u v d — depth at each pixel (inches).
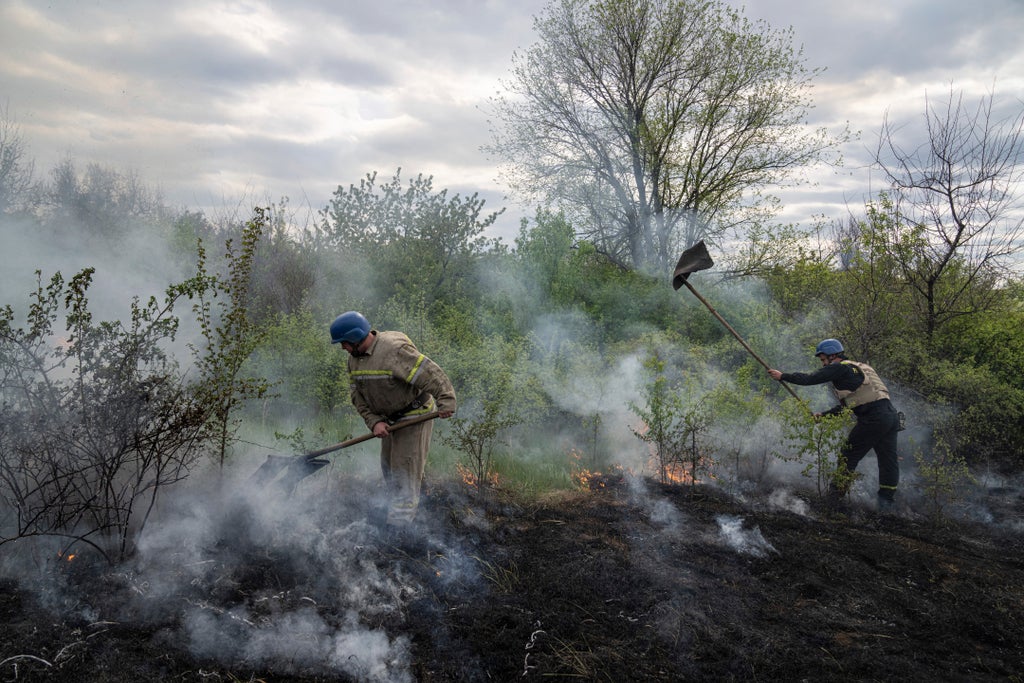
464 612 139.2
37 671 110.0
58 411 139.0
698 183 534.3
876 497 236.2
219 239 414.6
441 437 226.5
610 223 567.2
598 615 142.4
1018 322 326.3
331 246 387.2
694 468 231.5
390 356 170.6
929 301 336.8
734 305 415.8
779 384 292.7
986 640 144.5
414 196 406.9
